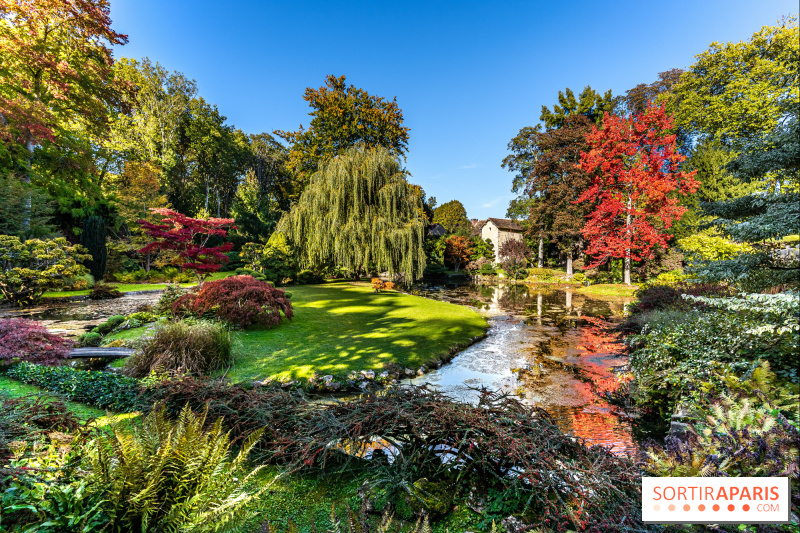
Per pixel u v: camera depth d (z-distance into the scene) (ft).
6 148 49.47
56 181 60.85
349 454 9.42
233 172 112.57
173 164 87.86
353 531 6.30
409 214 60.08
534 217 90.94
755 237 16.11
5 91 52.42
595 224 72.28
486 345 28.96
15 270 39.68
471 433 8.99
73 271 45.65
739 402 9.05
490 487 8.60
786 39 67.41
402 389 11.22
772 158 16.24
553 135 84.89
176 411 12.07
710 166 70.38
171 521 5.62
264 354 22.88
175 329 19.85
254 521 7.61
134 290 53.06
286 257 66.59
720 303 13.69
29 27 52.75
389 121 83.15
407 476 8.71
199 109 97.09
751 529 5.81
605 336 32.12
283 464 9.86
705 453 7.20
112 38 58.95
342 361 21.89
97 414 13.08
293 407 11.04
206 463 6.40
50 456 7.14
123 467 5.76
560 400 17.87
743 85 69.97
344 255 56.24
